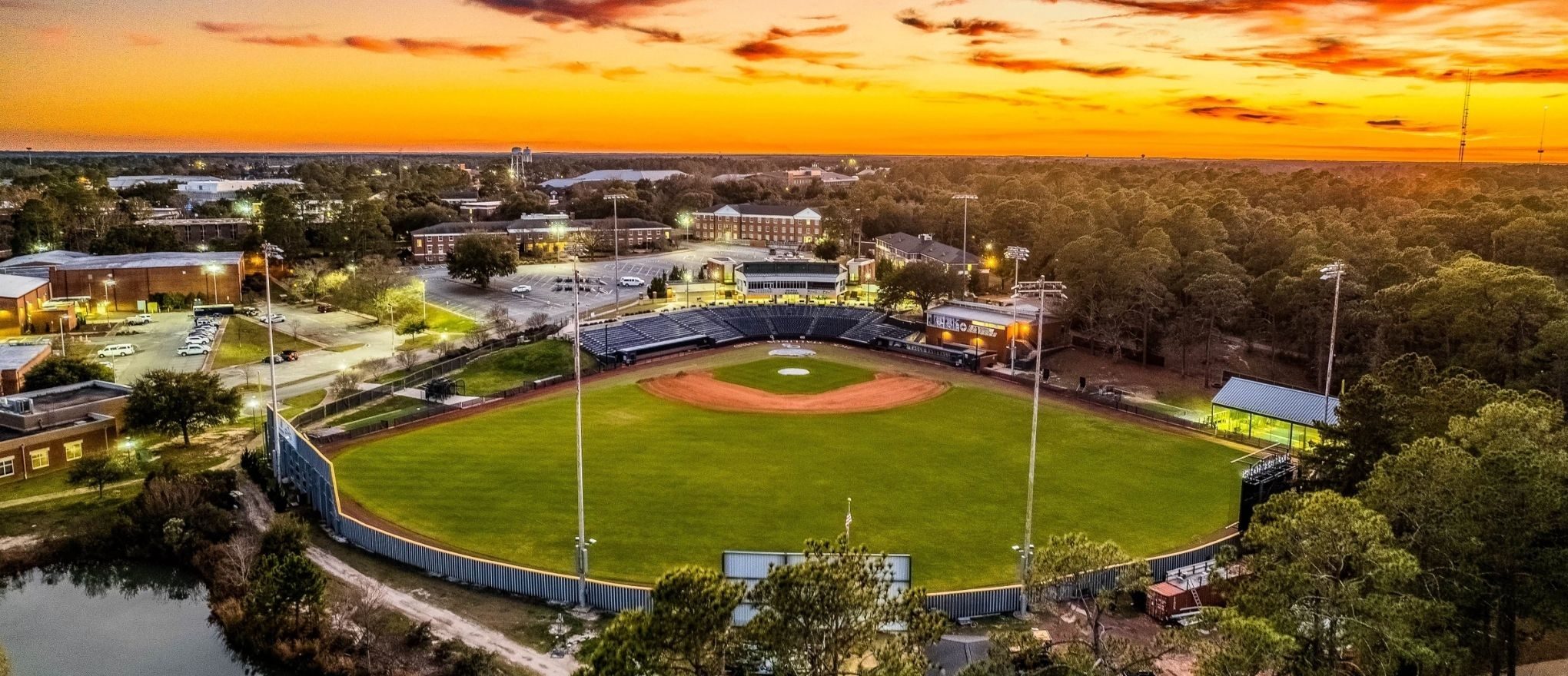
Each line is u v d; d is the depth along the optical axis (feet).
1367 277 425.28
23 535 242.99
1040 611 193.67
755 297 615.57
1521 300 305.12
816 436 326.24
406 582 209.67
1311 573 135.33
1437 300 334.65
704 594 118.42
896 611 124.67
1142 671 153.99
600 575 210.59
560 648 179.63
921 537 234.99
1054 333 480.23
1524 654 178.50
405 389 392.27
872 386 407.23
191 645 193.06
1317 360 412.16
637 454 302.45
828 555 128.77
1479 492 145.69
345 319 547.08
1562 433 159.43
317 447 308.19
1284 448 316.60
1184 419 351.46
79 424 303.48
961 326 481.46
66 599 215.51
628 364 444.14
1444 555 150.00
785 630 117.19
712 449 308.19
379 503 256.73
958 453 308.40
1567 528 152.05
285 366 433.07
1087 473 289.33
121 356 441.68
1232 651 124.16
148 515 239.09
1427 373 232.94
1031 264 616.39
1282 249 496.64
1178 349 472.85
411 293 534.37
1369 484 169.68
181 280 581.12
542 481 275.39
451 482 273.95
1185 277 459.73
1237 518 251.80
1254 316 451.94
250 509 255.29
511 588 205.26
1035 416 208.85
